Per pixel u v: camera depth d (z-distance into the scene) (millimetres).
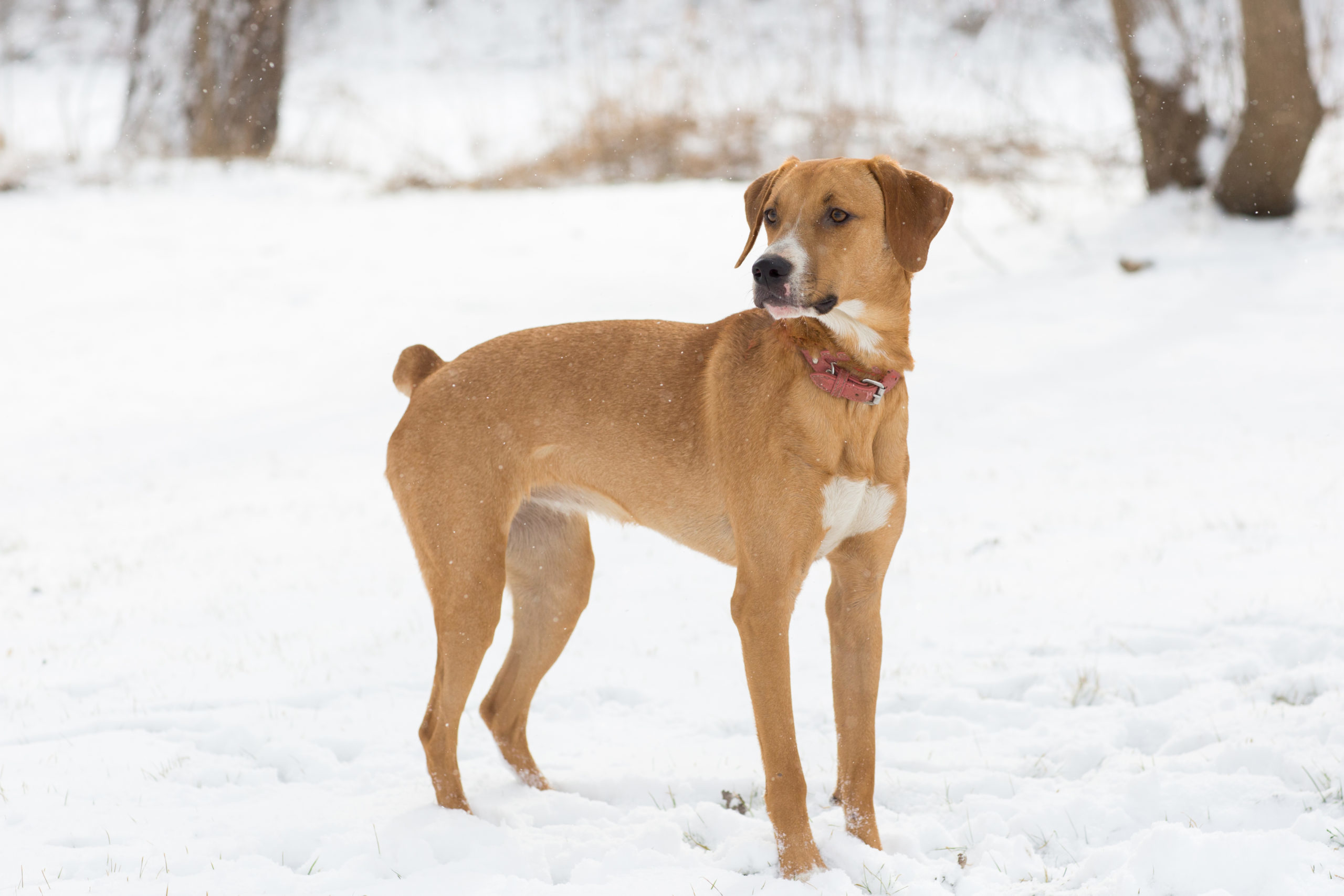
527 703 5422
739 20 28422
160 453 11562
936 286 16016
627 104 24438
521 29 35594
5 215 20031
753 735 5816
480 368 5129
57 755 5531
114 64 34938
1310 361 11836
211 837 4750
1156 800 4703
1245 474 9156
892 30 25297
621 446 4918
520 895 4160
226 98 23625
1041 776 5188
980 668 6344
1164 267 15367
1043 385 12141
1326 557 7270
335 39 36094
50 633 7438
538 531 5426
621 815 4980
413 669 6699
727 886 4219
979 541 8398
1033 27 28234
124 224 19734
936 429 11234
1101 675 6062
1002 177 20188
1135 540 8062
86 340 14953
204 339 14977
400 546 9055
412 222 20094
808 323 4500
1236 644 6246
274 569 8594
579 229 19281
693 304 15188
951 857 4559
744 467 4555
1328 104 17656
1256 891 3934
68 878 4391
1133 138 21125
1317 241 15367
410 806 5023
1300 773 4770
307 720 6023
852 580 4750
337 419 12359
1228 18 17078
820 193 4484
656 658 6816
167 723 5984
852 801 4648
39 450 11695
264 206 21031
